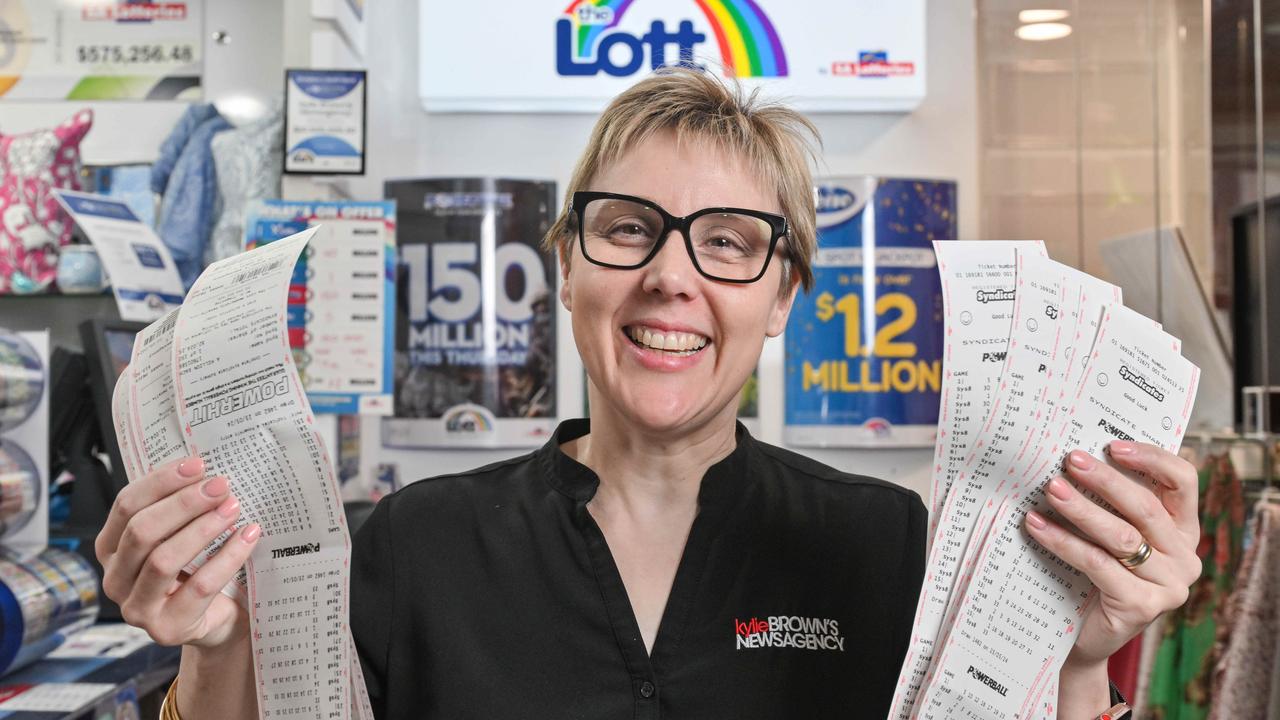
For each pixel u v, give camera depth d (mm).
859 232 2566
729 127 921
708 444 956
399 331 2643
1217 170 1985
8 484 1712
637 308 899
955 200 2635
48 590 1568
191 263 2596
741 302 902
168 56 2791
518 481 1045
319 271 2334
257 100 2781
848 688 933
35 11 2791
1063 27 2467
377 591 975
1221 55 1979
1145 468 767
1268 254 1881
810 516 999
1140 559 754
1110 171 2328
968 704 795
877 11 2578
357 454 2668
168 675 1708
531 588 950
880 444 2553
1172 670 1918
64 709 1365
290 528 808
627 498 966
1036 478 793
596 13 2584
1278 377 1869
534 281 2646
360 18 2732
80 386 2004
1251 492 1852
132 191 2658
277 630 814
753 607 943
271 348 787
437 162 2773
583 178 967
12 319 2562
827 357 2570
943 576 810
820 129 2770
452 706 918
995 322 799
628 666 909
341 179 2678
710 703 903
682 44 2574
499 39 2596
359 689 831
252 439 793
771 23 2574
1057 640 794
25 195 2480
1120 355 789
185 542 746
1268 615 1795
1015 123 2588
